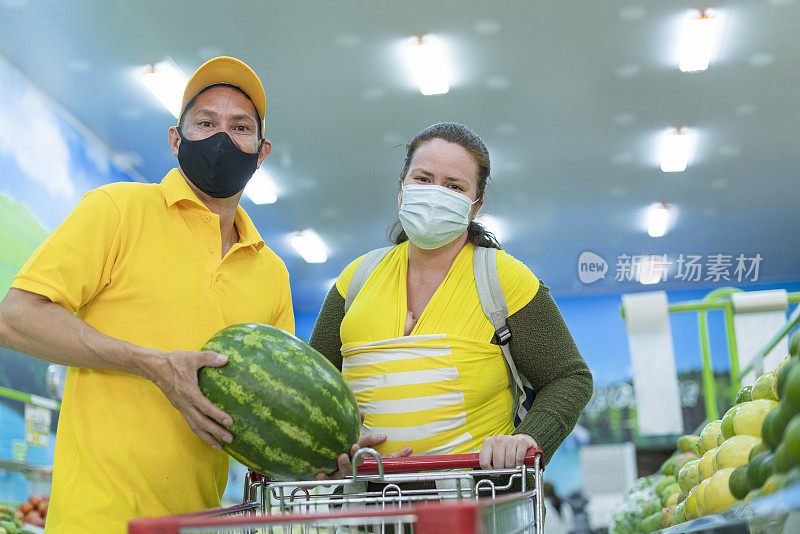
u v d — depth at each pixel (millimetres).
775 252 12891
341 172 10156
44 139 8391
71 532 1527
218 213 1857
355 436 1522
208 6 6867
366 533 1301
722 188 10789
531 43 7543
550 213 11570
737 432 1473
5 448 7098
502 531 1047
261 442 1427
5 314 1511
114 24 7160
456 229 1923
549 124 9109
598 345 14172
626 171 10281
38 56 7711
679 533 1227
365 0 6855
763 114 8875
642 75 8125
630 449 13344
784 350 2871
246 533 1292
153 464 1578
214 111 1824
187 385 1440
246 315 1779
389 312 1913
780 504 837
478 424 1835
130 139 9469
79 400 1606
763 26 7289
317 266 13469
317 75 8047
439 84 8180
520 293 1895
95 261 1591
